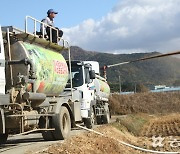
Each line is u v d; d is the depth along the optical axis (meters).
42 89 14.28
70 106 16.36
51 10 16.44
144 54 166.12
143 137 23.19
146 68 156.38
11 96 12.34
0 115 11.88
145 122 36.06
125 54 168.62
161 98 67.62
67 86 17.61
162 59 163.62
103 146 13.66
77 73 20.41
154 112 63.94
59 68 15.91
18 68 12.86
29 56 13.21
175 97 68.12
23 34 13.34
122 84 91.94
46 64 14.47
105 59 160.62
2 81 12.16
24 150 11.93
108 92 30.03
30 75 12.97
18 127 12.34
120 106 62.72
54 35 16.17
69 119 15.77
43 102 14.09
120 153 14.19
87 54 185.25
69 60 17.72
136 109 63.34
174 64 163.25
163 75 152.88
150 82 141.88
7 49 12.95
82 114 20.14
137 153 15.34
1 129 11.90
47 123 14.34
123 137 19.41
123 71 146.38
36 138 17.16
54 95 16.03
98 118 27.06
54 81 15.33
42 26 14.95
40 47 14.88
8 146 13.71
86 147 12.46
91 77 21.41
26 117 12.52
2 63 12.20
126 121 26.44
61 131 14.75
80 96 20.14
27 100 12.75
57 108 14.77
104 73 30.36
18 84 12.73
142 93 68.06
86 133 15.54
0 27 12.38
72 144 12.25
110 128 19.81
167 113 58.69
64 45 17.12
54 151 10.99
